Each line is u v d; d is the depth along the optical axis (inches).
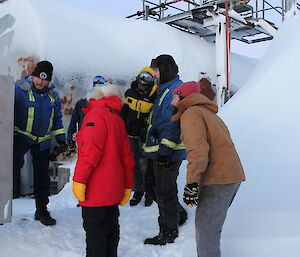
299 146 186.4
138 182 183.0
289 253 117.5
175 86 133.8
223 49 330.0
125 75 315.0
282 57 268.8
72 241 138.4
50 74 149.6
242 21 360.8
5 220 112.3
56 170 271.7
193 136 101.0
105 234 113.7
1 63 291.0
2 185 111.9
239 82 422.0
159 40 354.9
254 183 170.1
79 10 335.9
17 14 287.6
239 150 199.8
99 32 324.8
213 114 109.7
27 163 259.9
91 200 109.4
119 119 117.0
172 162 135.6
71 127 203.3
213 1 343.0
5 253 128.3
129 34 346.9
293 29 299.0
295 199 154.2
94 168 109.7
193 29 418.6
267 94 236.8
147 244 137.7
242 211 151.7
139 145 181.0
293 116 209.8
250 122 217.9
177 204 138.6
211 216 106.0
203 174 105.9
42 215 153.5
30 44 273.0
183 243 134.7
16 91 148.5
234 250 125.1
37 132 150.9
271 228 135.7
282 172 172.6
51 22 287.4
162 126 132.0
